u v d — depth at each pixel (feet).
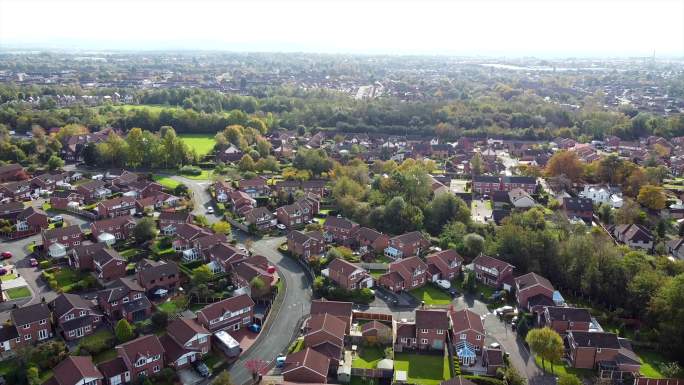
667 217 621.31
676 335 356.18
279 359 345.51
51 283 436.76
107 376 316.60
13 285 437.58
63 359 339.98
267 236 565.12
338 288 437.17
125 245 522.47
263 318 398.62
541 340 346.95
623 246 490.08
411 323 382.83
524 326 382.83
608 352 348.18
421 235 525.75
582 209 627.87
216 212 631.15
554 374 345.10
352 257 503.20
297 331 385.91
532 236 477.36
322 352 344.49
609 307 418.10
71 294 396.78
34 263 479.41
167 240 526.16
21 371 317.63
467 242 505.25
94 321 383.45
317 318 372.38
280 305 423.23
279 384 310.45
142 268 447.01
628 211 588.91
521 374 343.87
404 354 365.40
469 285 452.35
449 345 372.99
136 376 324.80
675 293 365.40
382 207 573.74
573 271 444.14
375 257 513.45
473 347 363.97
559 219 549.13
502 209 647.97
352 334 375.86
